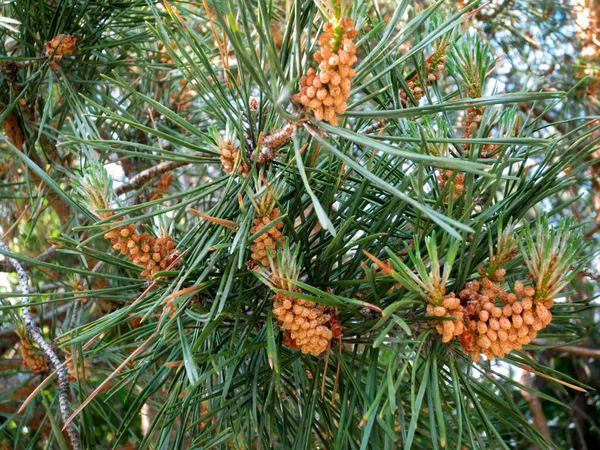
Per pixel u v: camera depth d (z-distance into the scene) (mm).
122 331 369
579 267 157
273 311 172
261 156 180
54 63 289
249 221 167
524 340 160
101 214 191
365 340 184
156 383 213
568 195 512
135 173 420
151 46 397
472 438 160
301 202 186
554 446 184
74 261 432
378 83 235
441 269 182
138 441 320
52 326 364
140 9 323
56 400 365
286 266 167
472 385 190
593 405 578
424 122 200
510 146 188
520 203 182
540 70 543
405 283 153
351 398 196
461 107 149
